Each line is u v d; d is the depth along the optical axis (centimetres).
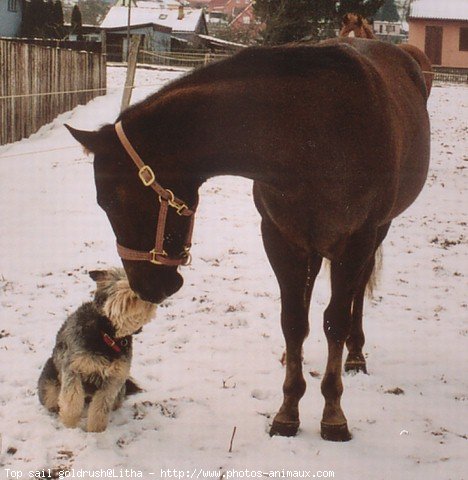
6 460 414
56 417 450
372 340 571
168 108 396
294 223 423
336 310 435
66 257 712
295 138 405
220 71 407
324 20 3186
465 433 448
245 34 4128
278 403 475
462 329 593
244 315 602
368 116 419
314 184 411
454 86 2912
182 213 397
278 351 544
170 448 427
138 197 392
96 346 422
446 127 1838
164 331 568
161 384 494
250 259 733
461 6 4166
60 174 1082
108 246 745
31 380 489
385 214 441
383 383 504
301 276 442
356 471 410
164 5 5509
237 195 1037
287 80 409
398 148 448
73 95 1639
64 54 1567
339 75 418
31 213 866
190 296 635
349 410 468
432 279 706
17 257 709
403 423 456
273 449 428
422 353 551
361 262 432
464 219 957
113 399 436
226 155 403
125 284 417
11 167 1121
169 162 394
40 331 558
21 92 1352
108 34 4178
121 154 392
